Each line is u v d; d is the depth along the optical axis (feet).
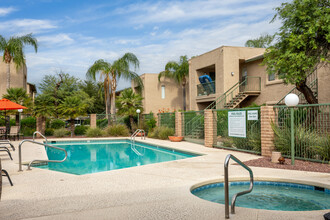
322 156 28.48
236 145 40.75
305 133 30.78
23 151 43.21
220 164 29.40
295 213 14.06
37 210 14.82
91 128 75.36
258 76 66.64
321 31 34.73
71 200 16.67
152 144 54.90
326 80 44.73
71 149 53.11
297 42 34.24
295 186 21.50
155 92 98.48
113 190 19.01
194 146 47.93
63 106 73.92
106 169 32.81
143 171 25.94
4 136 67.72
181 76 93.86
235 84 67.31
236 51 68.69
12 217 13.71
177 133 61.77
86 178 23.18
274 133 33.09
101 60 85.97
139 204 15.71
